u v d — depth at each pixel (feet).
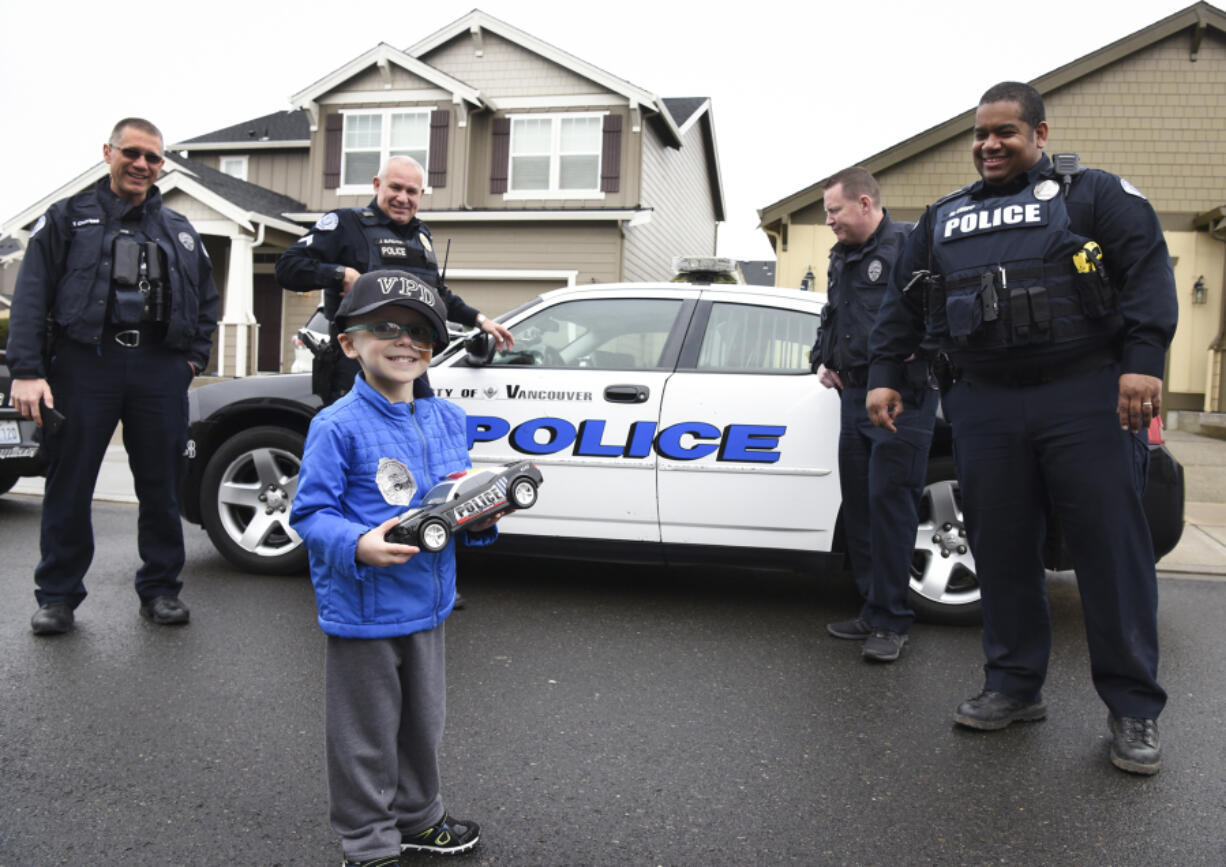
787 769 9.14
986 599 10.38
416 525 6.13
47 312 12.37
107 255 12.55
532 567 17.72
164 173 54.34
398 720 6.82
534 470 6.61
